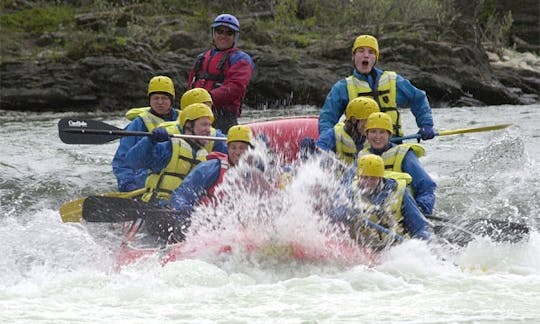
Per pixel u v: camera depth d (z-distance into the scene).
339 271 15.96
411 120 39.75
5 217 21.91
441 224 18.45
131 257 16.86
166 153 19.83
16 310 13.35
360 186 17.44
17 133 36.12
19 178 26.89
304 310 13.30
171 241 17.42
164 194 19.70
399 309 13.30
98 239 18.48
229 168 17.80
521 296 13.96
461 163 29.05
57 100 46.25
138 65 47.81
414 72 52.69
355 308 13.37
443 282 15.08
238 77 24.42
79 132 21.16
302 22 60.34
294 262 16.33
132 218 17.50
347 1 63.69
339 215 17.08
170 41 52.56
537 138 33.28
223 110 24.44
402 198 17.64
